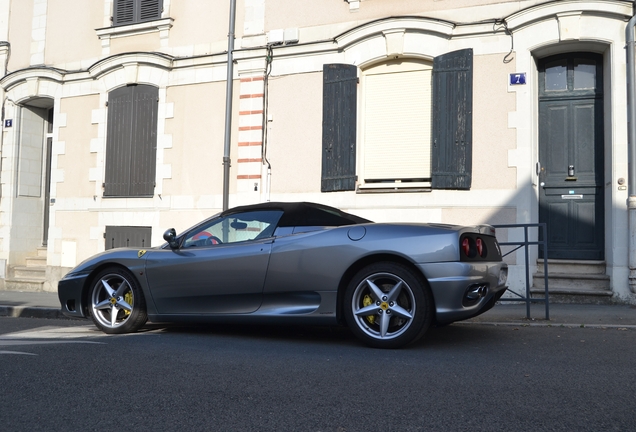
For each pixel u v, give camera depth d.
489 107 9.29
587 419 3.18
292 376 4.16
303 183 10.42
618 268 8.55
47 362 4.68
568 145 9.43
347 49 10.20
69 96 12.62
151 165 11.67
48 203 13.71
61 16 12.97
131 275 6.20
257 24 10.93
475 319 6.95
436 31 9.56
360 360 4.68
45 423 3.22
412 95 9.93
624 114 8.63
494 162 9.21
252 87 10.88
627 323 6.61
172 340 5.68
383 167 10.02
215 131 11.20
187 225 11.29
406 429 3.04
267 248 5.63
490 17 9.39
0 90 13.47
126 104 11.99
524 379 4.04
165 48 11.79
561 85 9.53
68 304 6.48
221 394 3.71
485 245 5.45
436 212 9.47
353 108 10.09
